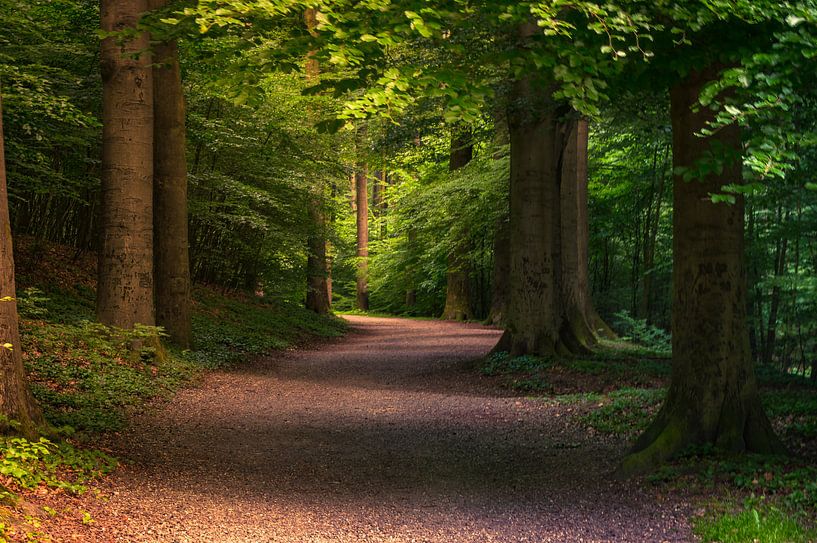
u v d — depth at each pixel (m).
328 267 33.28
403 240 43.03
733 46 6.06
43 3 13.02
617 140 24.36
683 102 7.45
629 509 6.50
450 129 21.95
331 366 17.81
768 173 4.66
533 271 15.89
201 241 23.59
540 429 10.34
